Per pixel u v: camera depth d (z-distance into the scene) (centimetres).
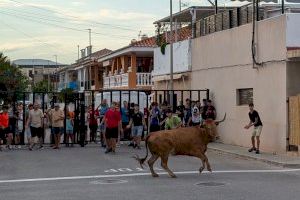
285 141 2106
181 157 2139
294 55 2019
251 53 2377
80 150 2461
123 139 2678
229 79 2619
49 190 1344
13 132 2592
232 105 2589
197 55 3011
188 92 3128
